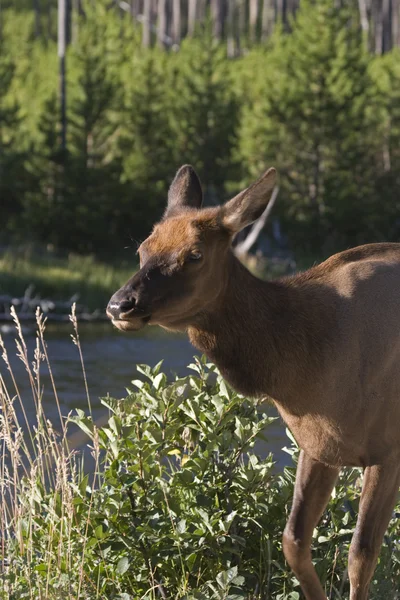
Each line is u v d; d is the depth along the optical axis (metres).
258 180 7.31
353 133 51.78
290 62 52.66
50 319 33.34
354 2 99.19
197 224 7.36
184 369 23.44
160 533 7.95
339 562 8.39
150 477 8.17
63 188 48.81
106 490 8.27
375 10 94.19
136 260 48.38
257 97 56.81
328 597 8.18
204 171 52.19
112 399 8.62
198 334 7.63
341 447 7.68
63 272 38.81
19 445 8.30
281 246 51.84
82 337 29.36
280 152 51.78
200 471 8.19
